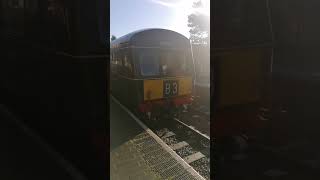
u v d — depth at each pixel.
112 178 5.69
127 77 11.62
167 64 11.73
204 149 7.62
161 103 11.34
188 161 7.02
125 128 8.79
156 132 8.88
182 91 11.48
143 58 11.41
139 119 10.35
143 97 11.13
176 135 8.67
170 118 10.90
